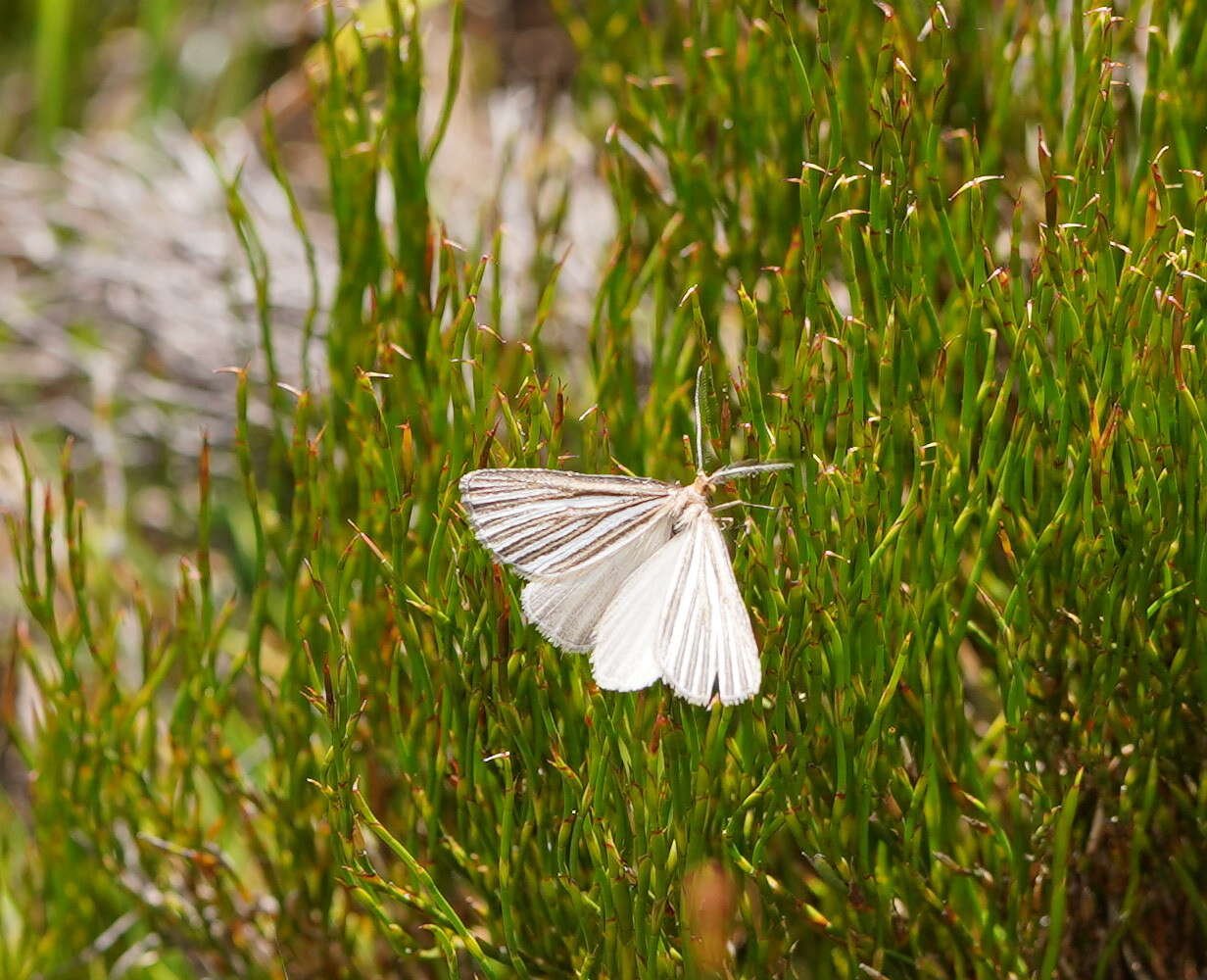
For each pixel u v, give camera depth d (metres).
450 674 0.67
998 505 0.67
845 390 0.67
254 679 0.69
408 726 0.69
